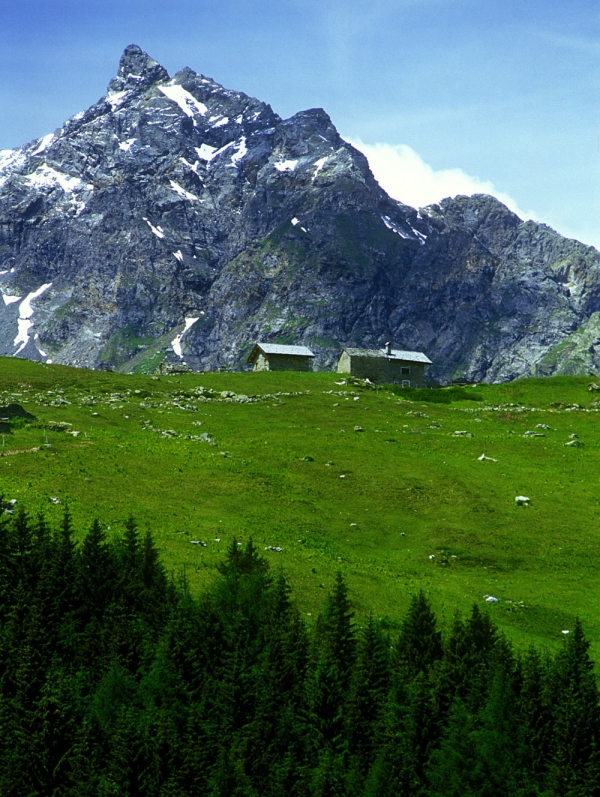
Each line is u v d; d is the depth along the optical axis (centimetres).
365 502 8925
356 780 4494
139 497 8125
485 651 5200
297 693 4869
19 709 4675
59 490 7888
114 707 4731
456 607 6550
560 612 6744
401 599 6562
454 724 4669
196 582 6059
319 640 5322
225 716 4788
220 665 5069
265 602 5528
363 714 4800
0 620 5244
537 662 5088
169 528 7344
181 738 4609
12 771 4491
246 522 7906
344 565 7175
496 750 4600
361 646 5256
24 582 5484
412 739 4681
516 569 7625
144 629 5250
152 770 4475
